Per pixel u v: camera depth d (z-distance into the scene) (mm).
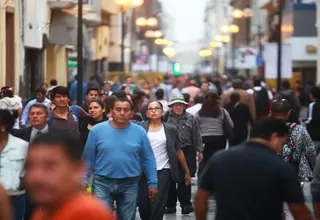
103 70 110062
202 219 13633
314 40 103000
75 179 8406
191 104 52688
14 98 31922
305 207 13039
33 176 8242
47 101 32438
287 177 12961
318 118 31156
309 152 20859
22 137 20266
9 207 12961
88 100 30344
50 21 66250
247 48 99438
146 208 22266
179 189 28031
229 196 13016
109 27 111312
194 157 29188
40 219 8578
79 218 8180
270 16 124688
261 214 12977
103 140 19703
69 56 86375
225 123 32969
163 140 23938
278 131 13414
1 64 47406
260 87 53125
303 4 102750
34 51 61188
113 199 19953
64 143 8352
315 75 104625
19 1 52375
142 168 20312
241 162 13047
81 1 46031
